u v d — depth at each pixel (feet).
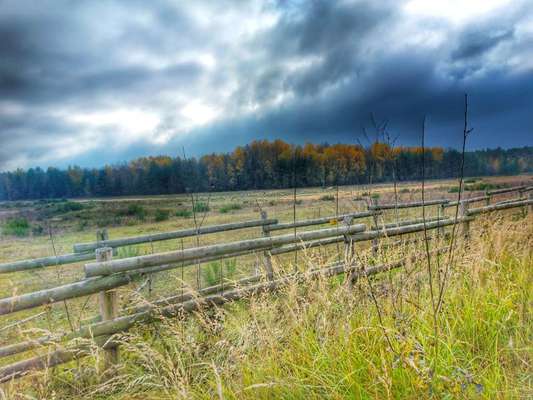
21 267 14.47
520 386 5.90
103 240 17.33
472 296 8.57
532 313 7.98
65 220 74.74
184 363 7.70
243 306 9.69
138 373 8.00
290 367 6.76
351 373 5.90
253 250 9.92
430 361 6.08
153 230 53.78
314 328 7.47
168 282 18.85
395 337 6.42
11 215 82.48
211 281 16.57
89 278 7.97
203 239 38.42
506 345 7.12
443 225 13.44
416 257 9.48
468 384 5.30
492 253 11.70
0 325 15.07
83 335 7.73
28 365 7.34
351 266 8.93
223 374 6.80
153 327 8.53
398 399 5.59
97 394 7.42
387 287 8.39
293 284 8.13
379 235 11.37
